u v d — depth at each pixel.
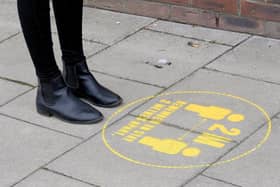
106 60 3.46
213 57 3.44
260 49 3.50
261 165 2.62
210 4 3.69
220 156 2.68
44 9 2.79
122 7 3.94
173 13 3.81
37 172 2.64
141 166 2.64
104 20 3.88
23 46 3.63
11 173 2.64
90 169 2.64
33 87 3.24
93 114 2.93
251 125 2.87
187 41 3.62
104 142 2.80
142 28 3.77
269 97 3.07
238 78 3.23
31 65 3.44
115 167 2.64
